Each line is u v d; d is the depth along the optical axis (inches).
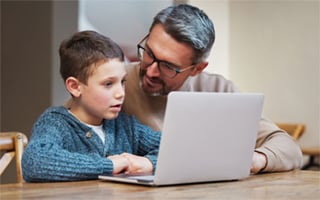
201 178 52.0
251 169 60.4
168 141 47.8
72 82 58.1
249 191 48.2
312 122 175.6
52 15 157.2
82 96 58.2
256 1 185.8
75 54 57.3
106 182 51.0
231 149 53.4
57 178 50.3
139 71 69.9
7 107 166.1
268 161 62.0
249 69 187.3
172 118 47.4
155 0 229.1
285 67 180.7
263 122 71.9
